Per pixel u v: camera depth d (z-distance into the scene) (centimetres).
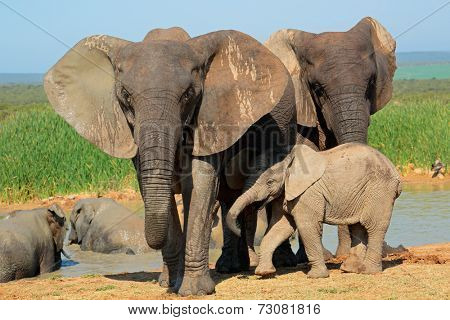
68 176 1955
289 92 959
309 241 855
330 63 1002
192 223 767
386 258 995
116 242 1262
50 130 2217
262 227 1194
